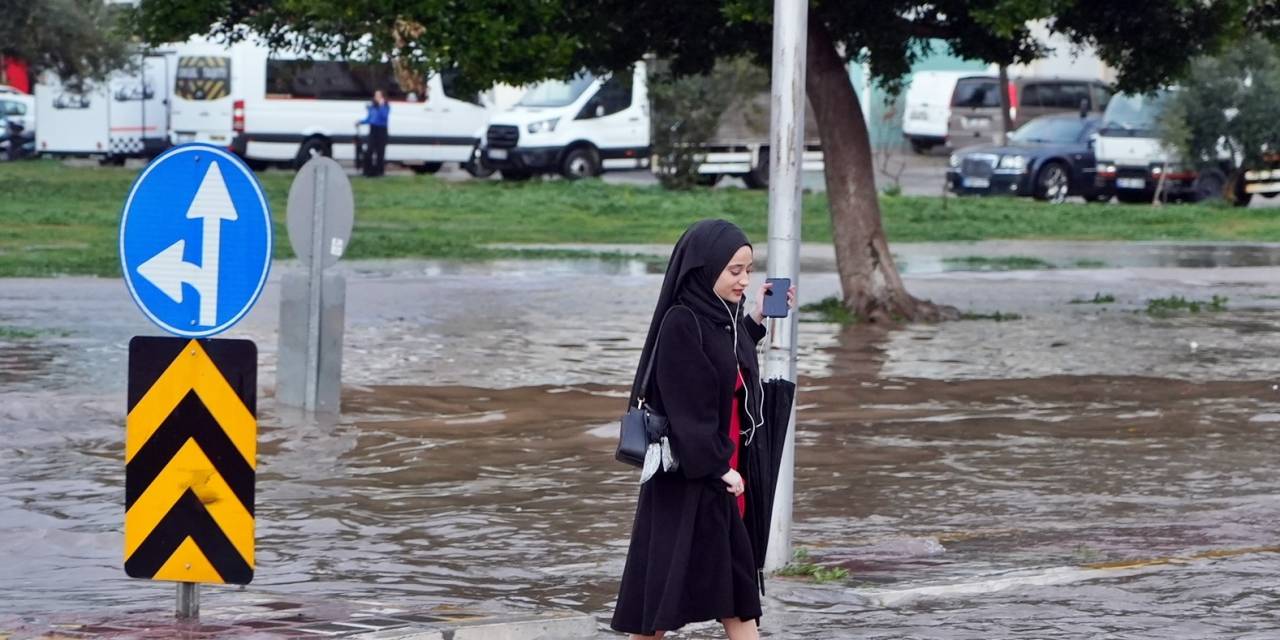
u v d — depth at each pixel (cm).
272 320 3778
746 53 4244
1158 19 4003
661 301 1264
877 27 3909
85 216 6334
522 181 9012
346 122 9238
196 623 1445
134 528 1441
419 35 3491
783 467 1719
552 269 5212
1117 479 2281
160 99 9519
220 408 1433
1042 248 6347
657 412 1259
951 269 5525
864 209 4059
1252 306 4503
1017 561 1784
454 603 1587
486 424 2627
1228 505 2122
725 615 1269
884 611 1561
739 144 9044
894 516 2059
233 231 1430
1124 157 8531
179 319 1431
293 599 1578
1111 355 3500
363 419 2641
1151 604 1586
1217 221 7469
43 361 3150
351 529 1945
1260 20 4244
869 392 2986
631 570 1291
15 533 1875
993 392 3002
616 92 9075
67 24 8819
